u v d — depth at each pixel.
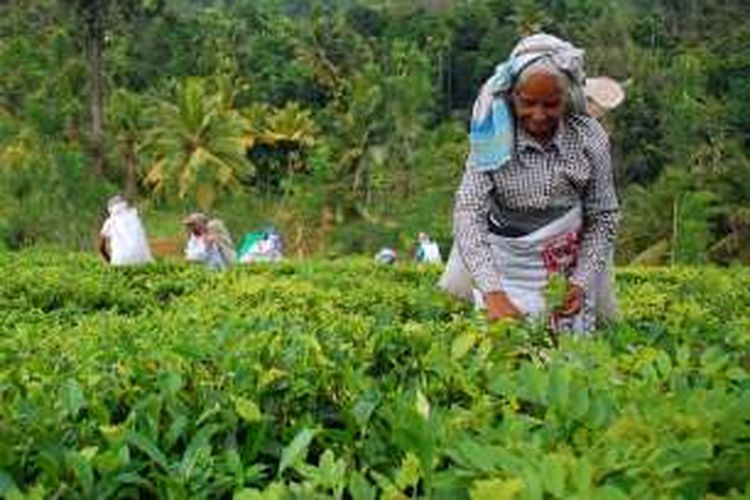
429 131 51.88
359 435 2.83
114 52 57.00
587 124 4.98
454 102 63.34
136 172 47.53
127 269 11.10
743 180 35.53
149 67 58.31
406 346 3.76
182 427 2.77
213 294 8.45
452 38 63.84
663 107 43.91
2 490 2.43
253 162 51.12
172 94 54.09
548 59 4.77
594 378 2.89
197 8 84.56
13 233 34.19
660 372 3.01
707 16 55.97
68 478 2.60
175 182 45.22
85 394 3.12
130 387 3.20
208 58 57.62
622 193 42.66
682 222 32.53
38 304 8.68
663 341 4.00
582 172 4.98
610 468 2.04
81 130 46.88
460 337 3.36
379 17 68.00
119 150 45.94
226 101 52.09
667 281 12.07
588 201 5.07
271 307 7.07
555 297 4.23
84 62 48.47
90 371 3.48
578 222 5.07
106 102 50.66
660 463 2.04
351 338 4.11
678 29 58.03
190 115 45.00
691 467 2.07
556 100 4.80
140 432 2.78
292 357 3.39
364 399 2.88
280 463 2.50
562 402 2.48
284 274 11.44
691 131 40.31
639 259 34.41
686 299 8.05
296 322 4.73
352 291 8.34
